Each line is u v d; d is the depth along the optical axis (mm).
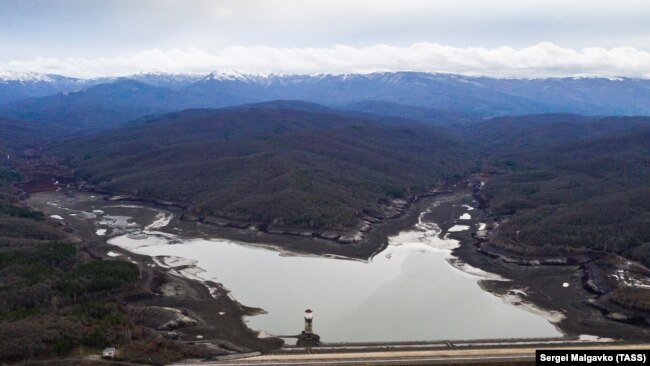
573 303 164750
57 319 129500
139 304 157750
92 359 115875
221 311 154750
